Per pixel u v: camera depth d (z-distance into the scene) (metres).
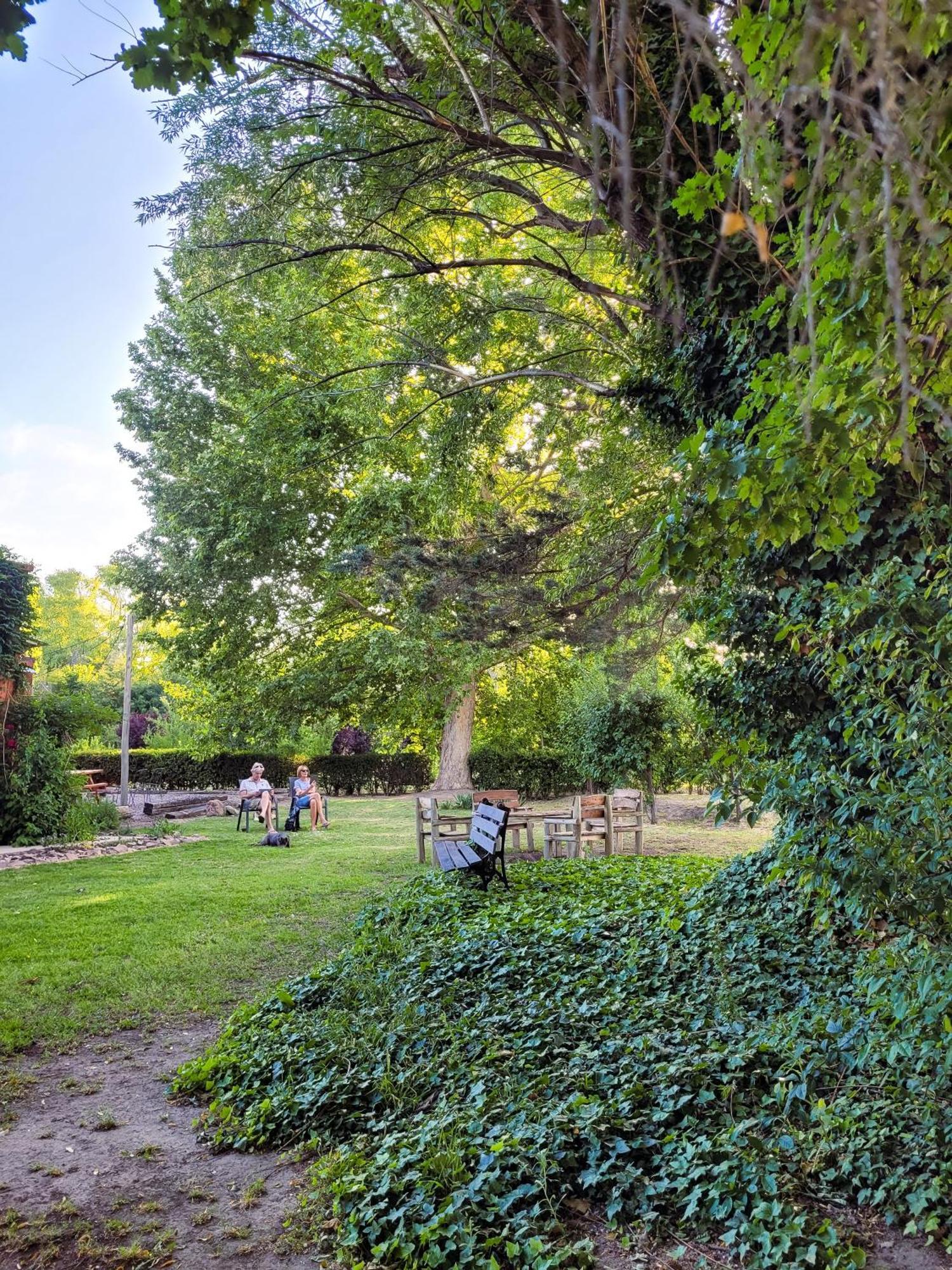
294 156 7.01
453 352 10.34
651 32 3.55
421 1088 4.50
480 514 10.97
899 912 3.05
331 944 8.11
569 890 9.57
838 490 2.72
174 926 8.97
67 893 10.98
